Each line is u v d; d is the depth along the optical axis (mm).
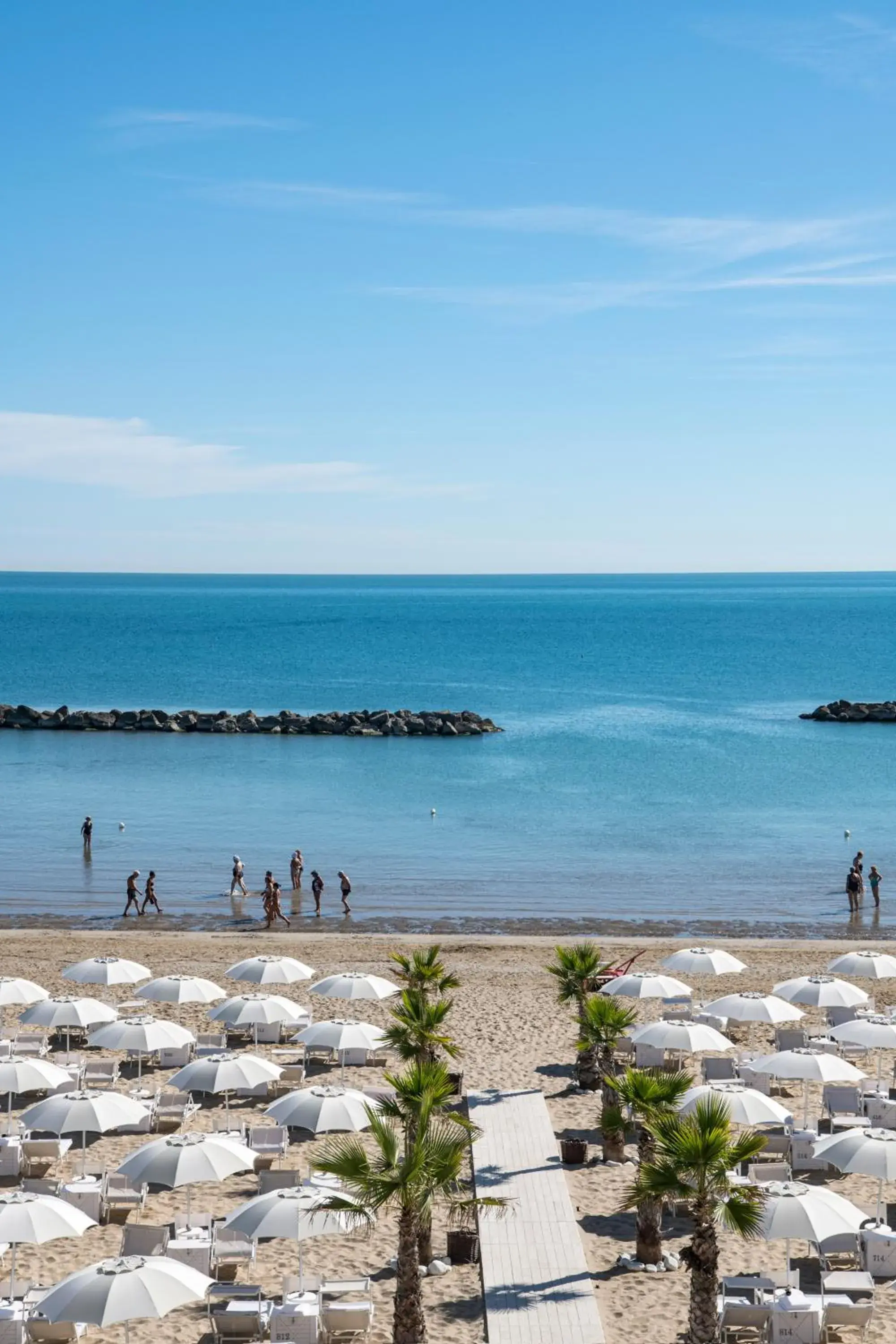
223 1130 23719
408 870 49375
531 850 52812
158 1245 18141
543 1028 30984
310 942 39250
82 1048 30047
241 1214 17391
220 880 47969
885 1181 22203
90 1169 21531
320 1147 23531
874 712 98562
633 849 53156
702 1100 20156
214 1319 16516
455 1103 25469
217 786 69438
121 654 168125
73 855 51969
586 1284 18188
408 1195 15688
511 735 91188
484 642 190000
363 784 70062
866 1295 17516
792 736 89625
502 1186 21609
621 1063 29062
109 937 39625
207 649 177250
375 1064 28688
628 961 36688
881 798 65250
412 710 107500
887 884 47844
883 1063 29297
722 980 35219
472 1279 18625
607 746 84750
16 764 78062
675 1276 18531
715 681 132875
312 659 161250
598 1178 22172
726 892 46219
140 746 86750
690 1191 15555
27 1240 16562
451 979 26500
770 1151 22688
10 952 37531
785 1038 28812
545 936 40156
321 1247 19672
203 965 36219
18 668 147625
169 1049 28359
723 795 66250
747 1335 17141
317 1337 16469
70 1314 14234
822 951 38469
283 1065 28469
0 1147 22078
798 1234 16875
